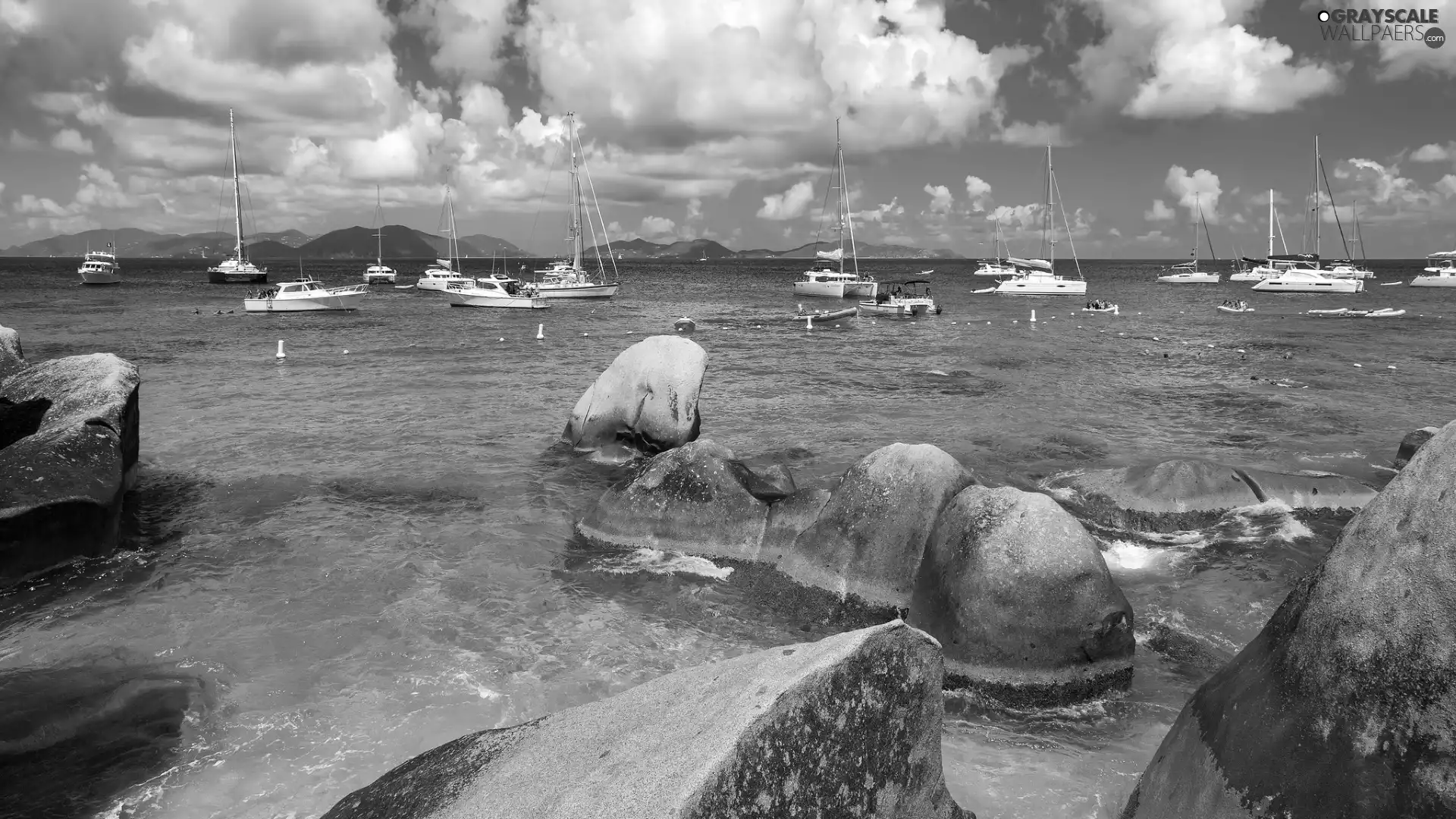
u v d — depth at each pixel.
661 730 3.79
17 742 6.59
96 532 10.71
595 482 14.44
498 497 13.58
